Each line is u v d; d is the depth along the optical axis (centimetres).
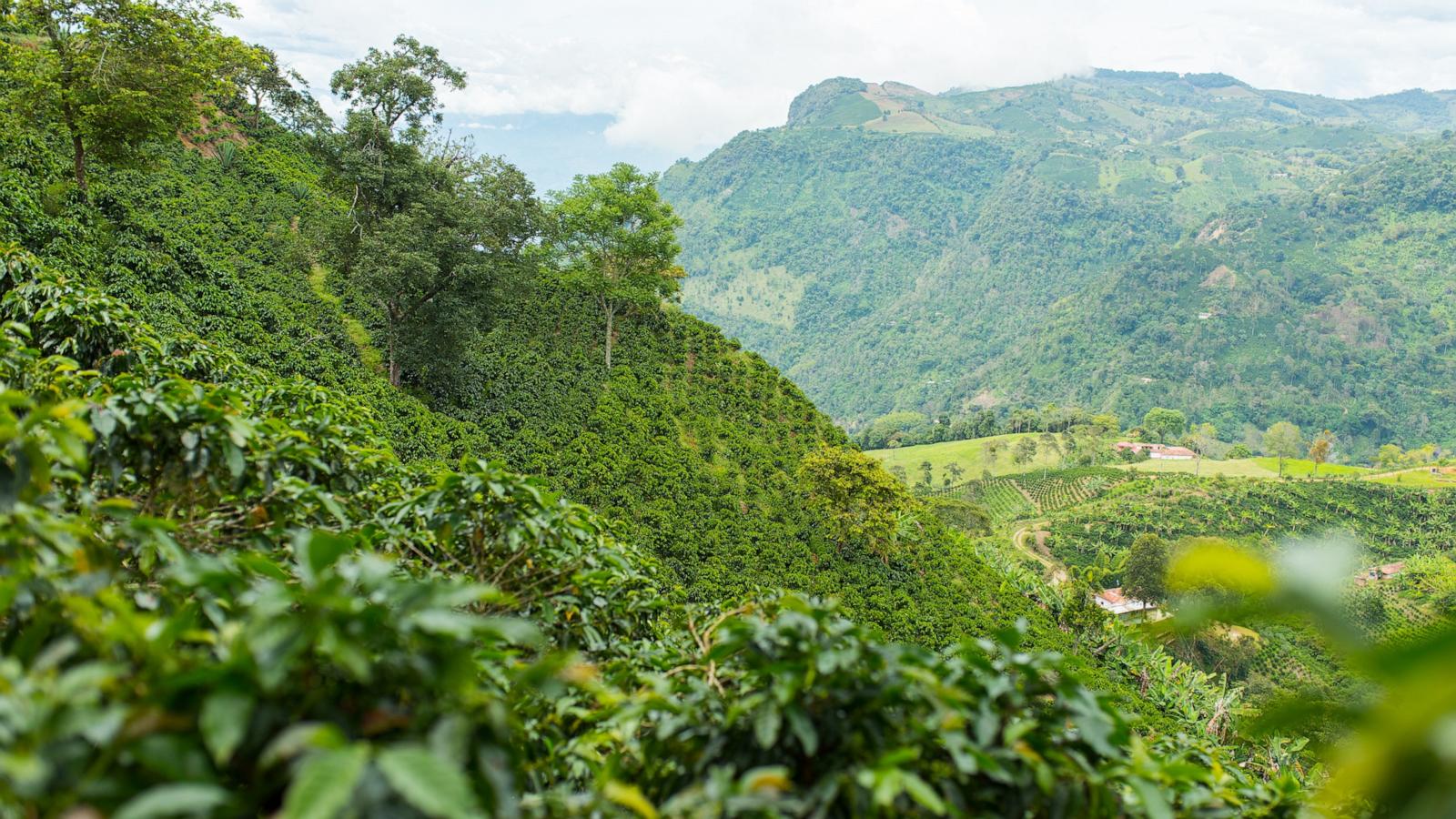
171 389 404
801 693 261
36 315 683
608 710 337
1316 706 108
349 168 3025
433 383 3244
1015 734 242
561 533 470
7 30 3484
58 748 184
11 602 238
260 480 418
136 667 221
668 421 3909
